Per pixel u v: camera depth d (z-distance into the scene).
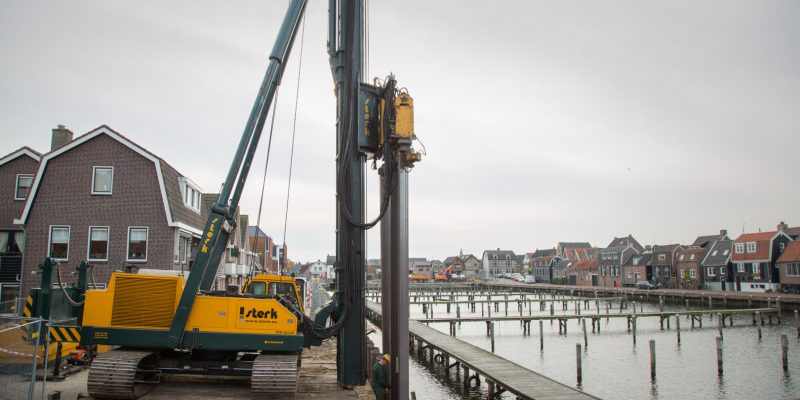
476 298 82.69
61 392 11.70
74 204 26.38
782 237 65.62
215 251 12.30
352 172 13.02
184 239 29.77
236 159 12.41
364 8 13.64
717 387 23.78
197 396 11.62
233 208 12.38
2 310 26.09
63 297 13.25
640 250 101.75
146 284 11.98
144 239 26.59
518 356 31.91
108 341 11.74
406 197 11.95
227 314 11.98
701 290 71.50
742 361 29.59
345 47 13.17
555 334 41.56
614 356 31.62
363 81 13.35
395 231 12.52
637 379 25.38
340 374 13.33
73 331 11.85
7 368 9.80
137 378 12.47
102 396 11.05
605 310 60.06
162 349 12.41
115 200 26.61
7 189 28.67
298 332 12.45
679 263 80.88
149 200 26.81
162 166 27.39
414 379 25.08
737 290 69.75
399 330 11.71
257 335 11.96
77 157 26.75
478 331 45.16
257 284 17.61
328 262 119.00
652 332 42.16
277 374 11.38
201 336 11.80
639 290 71.94
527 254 151.00
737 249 69.69
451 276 122.75
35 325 10.98
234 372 12.27
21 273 25.80
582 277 104.06
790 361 29.48
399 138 11.87
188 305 11.75
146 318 11.84
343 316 12.85
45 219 26.12
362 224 12.57
